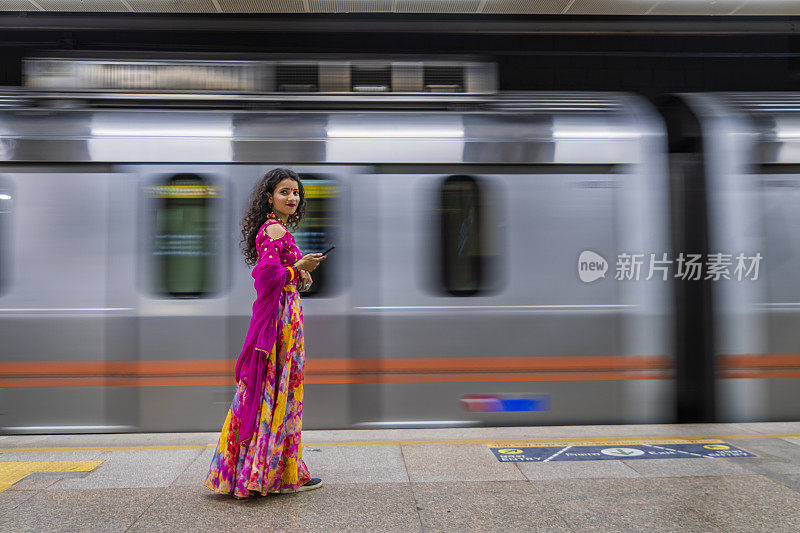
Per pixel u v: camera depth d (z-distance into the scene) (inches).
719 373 177.0
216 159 172.6
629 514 105.5
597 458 141.6
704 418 177.8
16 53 339.9
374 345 172.1
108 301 168.1
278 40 350.0
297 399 116.3
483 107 181.9
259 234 115.3
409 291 173.5
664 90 365.1
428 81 182.5
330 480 125.6
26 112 171.8
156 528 99.5
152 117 173.9
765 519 102.9
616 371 175.8
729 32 321.4
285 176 118.2
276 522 102.0
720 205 179.9
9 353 166.1
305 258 113.7
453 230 175.3
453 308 173.8
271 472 111.6
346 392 171.5
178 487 121.3
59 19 300.7
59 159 169.3
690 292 178.5
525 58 361.7
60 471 133.0
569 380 174.9
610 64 363.9
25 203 168.6
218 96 178.1
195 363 168.9
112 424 167.3
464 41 356.5
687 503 110.9
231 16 311.7
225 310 169.8
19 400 166.2
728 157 180.9
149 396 168.1
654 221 178.2
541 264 175.9
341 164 174.9
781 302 179.2
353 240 173.6
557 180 178.1
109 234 169.2
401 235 174.6
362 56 183.3
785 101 188.5
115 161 170.4
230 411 113.9
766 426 173.2
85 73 176.1
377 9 292.4
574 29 318.7
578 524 101.1
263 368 112.1
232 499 113.5
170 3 284.0
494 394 173.5
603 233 177.3
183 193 171.6
